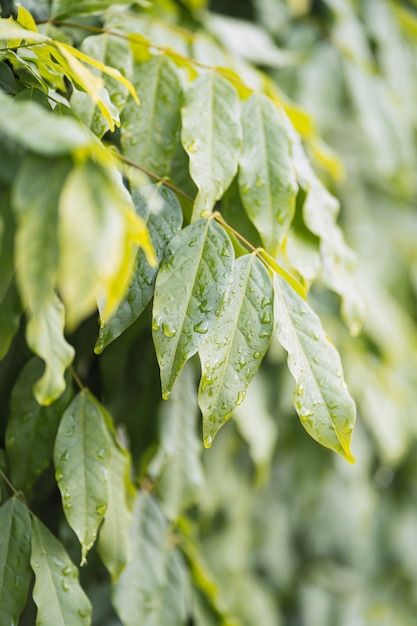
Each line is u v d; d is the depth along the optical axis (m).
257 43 0.76
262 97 0.61
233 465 0.85
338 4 0.80
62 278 0.47
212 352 0.55
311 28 0.83
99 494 0.58
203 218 0.57
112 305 0.49
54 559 0.58
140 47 0.62
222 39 0.73
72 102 0.58
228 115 0.60
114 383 0.66
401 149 0.84
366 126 0.82
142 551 0.65
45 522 0.65
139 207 0.57
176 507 0.67
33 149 0.49
